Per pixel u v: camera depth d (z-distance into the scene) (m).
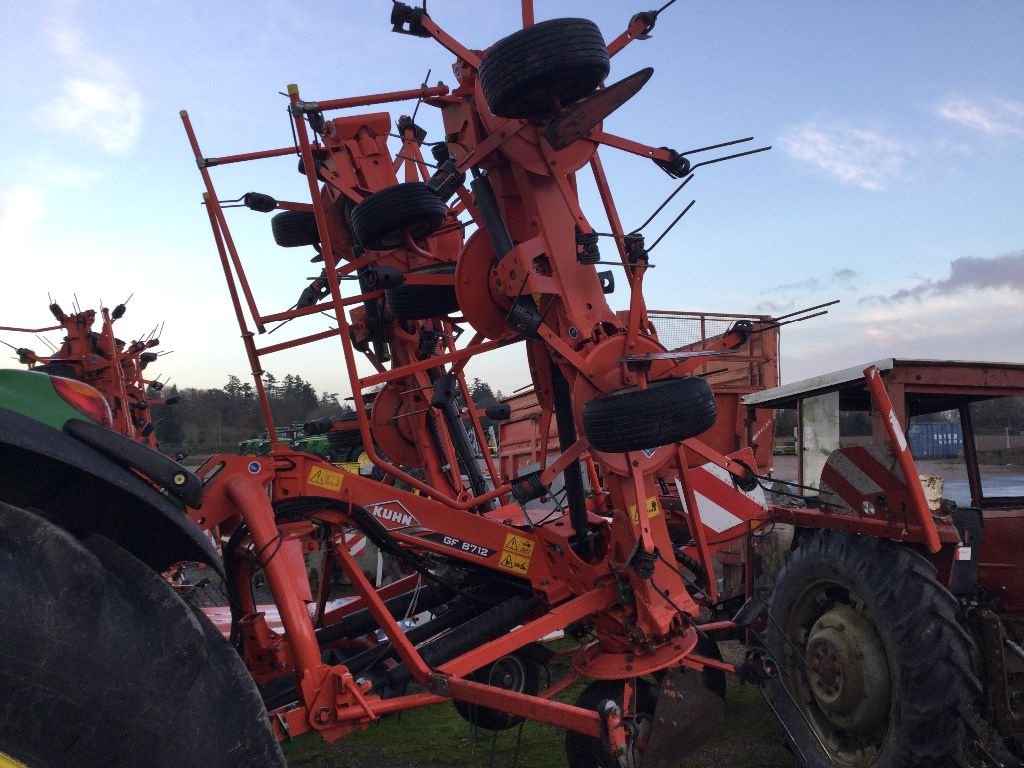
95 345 8.85
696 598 3.80
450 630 3.79
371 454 3.43
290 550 3.45
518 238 3.61
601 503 4.16
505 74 3.02
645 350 3.41
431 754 4.08
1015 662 3.53
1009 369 4.12
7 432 1.59
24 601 1.42
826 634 3.63
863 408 4.48
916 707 3.15
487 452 4.91
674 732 3.23
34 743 1.41
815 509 4.14
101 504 1.89
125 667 1.53
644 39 3.55
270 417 3.81
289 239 5.07
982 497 4.29
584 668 3.42
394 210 3.74
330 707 2.79
